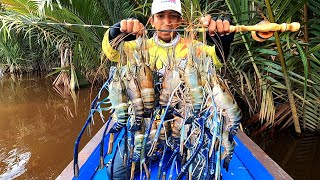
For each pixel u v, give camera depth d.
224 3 4.48
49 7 5.48
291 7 3.51
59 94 7.78
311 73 3.80
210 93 1.73
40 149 4.62
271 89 4.19
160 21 2.06
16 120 5.95
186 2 3.22
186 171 1.82
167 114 1.86
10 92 8.33
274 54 3.59
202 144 1.74
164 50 2.04
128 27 1.88
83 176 2.22
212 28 1.89
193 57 1.78
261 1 3.53
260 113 4.31
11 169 4.08
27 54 10.38
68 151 4.54
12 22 7.35
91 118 1.91
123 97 1.81
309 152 4.09
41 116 6.12
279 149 4.19
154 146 1.80
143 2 5.50
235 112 1.75
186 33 1.91
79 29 5.65
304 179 3.63
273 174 2.28
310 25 3.65
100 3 6.25
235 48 4.39
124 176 2.16
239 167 2.50
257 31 1.96
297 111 4.24
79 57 6.96
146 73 1.80
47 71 10.55
